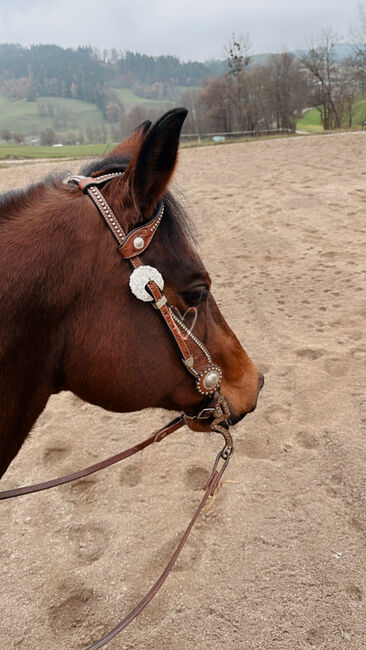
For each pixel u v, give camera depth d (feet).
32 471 11.77
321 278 21.80
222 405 6.07
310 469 11.28
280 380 14.67
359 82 122.31
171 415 13.75
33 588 8.89
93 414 13.96
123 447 12.46
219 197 36.32
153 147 4.50
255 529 9.84
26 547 9.73
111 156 5.60
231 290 21.61
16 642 8.02
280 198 34.24
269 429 12.66
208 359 5.56
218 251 26.66
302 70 122.01
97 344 4.98
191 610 8.35
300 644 7.75
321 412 13.12
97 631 8.13
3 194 5.28
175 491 10.98
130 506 10.62
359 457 11.32
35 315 4.80
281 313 18.97
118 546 9.66
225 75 122.21
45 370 5.10
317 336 17.02
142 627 8.14
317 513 10.12
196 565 9.16
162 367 5.28
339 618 8.09
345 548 9.32
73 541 9.86
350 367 14.96
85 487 11.26
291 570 8.95
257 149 57.47
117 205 4.85
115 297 4.89
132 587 8.82
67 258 4.82
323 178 38.27
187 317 5.27
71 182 5.44
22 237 4.85
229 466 11.54
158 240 4.95
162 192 4.74
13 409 5.05
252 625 8.06
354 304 19.07
